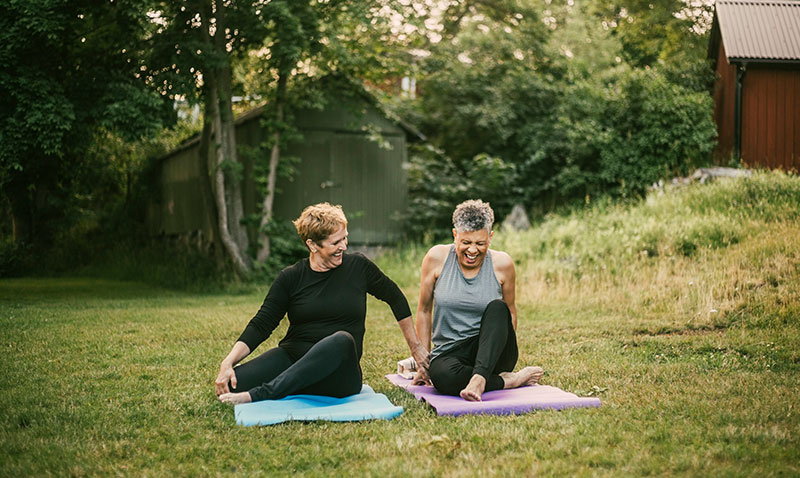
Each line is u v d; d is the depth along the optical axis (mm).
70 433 3264
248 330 3916
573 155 15734
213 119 12664
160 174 20156
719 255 8383
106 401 3902
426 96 19984
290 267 4031
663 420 3393
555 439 3092
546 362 5203
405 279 11570
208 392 4113
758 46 13219
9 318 7746
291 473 2750
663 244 9219
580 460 2811
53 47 11141
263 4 11836
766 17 13844
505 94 18062
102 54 11852
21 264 16344
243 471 2760
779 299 6699
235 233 13219
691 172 13227
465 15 21484
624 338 6105
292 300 4000
